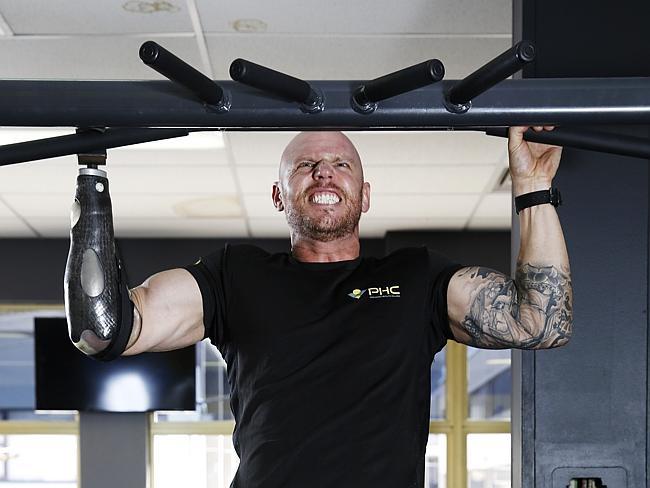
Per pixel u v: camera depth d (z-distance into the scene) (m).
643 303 2.01
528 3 2.06
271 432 1.37
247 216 6.21
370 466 1.34
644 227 2.02
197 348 7.22
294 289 1.46
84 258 1.23
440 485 7.07
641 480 2.00
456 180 5.14
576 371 2.01
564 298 1.42
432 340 1.49
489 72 0.94
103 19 2.96
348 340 1.41
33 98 1.01
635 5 2.05
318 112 1.02
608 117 1.04
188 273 1.49
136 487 6.93
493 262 6.82
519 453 2.04
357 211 1.57
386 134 4.21
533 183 1.39
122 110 1.01
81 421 6.98
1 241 6.96
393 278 1.47
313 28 3.03
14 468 7.14
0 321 7.16
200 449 7.15
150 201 5.68
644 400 2.00
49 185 5.22
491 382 7.14
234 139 4.24
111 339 1.27
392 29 3.03
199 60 3.31
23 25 3.01
